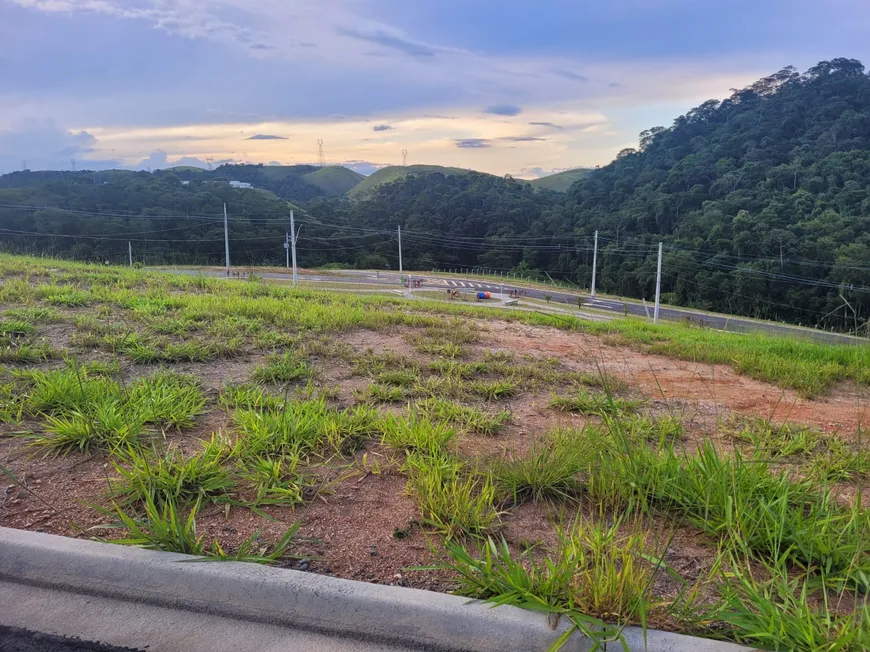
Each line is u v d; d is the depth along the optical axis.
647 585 1.87
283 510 2.46
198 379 4.09
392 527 2.37
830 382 5.54
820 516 2.40
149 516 2.23
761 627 1.73
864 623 1.75
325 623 1.83
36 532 2.12
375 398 4.03
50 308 6.00
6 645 1.72
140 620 1.85
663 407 4.39
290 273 50.53
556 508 2.58
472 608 1.80
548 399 4.36
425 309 9.15
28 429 3.09
